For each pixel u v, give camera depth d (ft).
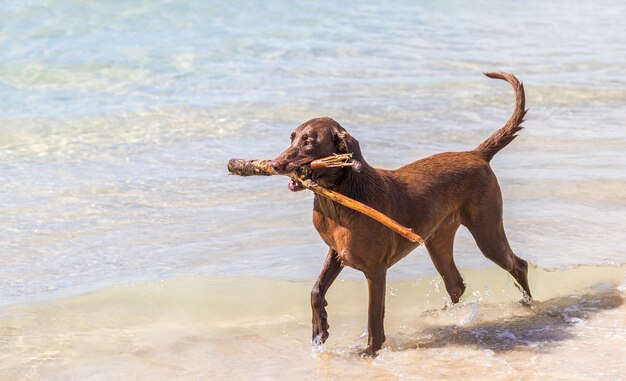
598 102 48.06
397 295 26.25
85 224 30.22
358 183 21.97
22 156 37.09
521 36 65.41
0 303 24.41
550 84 51.55
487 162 25.75
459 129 42.06
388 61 55.88
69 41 54.80
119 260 27.50
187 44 56.24
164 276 26.40
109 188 33.68
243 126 41.68
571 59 58.29
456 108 46.01
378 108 45.34
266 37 59.16
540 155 38.65
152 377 20.75
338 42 59.52
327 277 22.98
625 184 34.96
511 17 72.54
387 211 22.58
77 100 45.39
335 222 22.04
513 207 32.58
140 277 26.30
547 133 42.09
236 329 23.61
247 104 45.29
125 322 23.63
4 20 57.31
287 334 23.52
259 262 27.63
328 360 21.95
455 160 24.98
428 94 48.67
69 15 59.47
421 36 63.36
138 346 22.36
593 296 25.94
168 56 53.67
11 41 53.98
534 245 29.30
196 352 22.16
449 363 21.76
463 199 24.80
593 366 21.26
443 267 25.75
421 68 54.65
